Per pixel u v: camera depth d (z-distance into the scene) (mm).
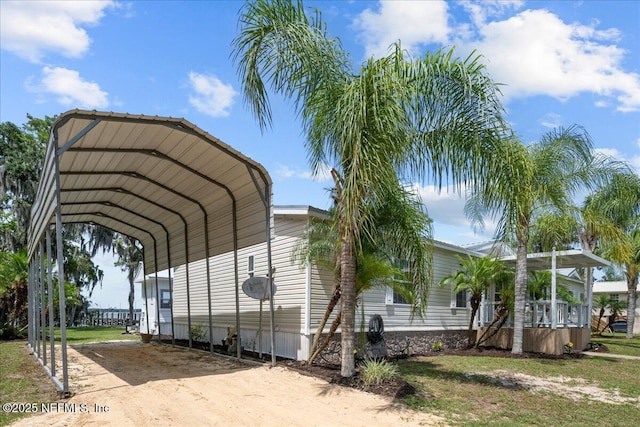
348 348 8289
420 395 7602
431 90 7652
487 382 9242
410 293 10758
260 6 7934
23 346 15586
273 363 10039
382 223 9367
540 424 6402
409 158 7758
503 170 7754
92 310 37188
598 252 23953
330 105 7938
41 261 10203
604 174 15547
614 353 16297
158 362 11180
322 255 10430
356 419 6164
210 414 6301
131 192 12875
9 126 25547
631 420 6820
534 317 15820
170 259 15898
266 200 10109
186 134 8820
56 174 7281
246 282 11016
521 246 14141
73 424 5727
